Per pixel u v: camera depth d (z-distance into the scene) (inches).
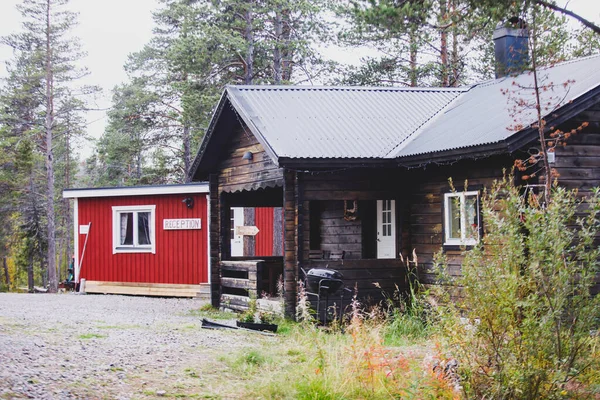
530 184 421.7
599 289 406.3
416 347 361.4
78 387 259.1
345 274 496.4
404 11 408.8
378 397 267.4
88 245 813.2
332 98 584.1
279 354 343.0
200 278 727.7
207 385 279.1
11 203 1561.3
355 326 313.9
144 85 1546.5
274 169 519.8
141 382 276.7
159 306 620.1
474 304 250.1
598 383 258.5
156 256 758.5
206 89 1075.3
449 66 990.4
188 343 365.7
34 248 1519.4
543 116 399.9
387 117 554.6
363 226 606.2
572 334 248.1
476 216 458.0
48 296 726.5
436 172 493.7
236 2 1026.1
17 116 1642.5
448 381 253.9
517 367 242.5
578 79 467.8
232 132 590.6
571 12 419.5
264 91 573.3
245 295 621.3
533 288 247.3
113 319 481.4
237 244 925.2
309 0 1027.9
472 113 519.8
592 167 434.0
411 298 495.2
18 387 248.1
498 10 410.3
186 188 731.4
